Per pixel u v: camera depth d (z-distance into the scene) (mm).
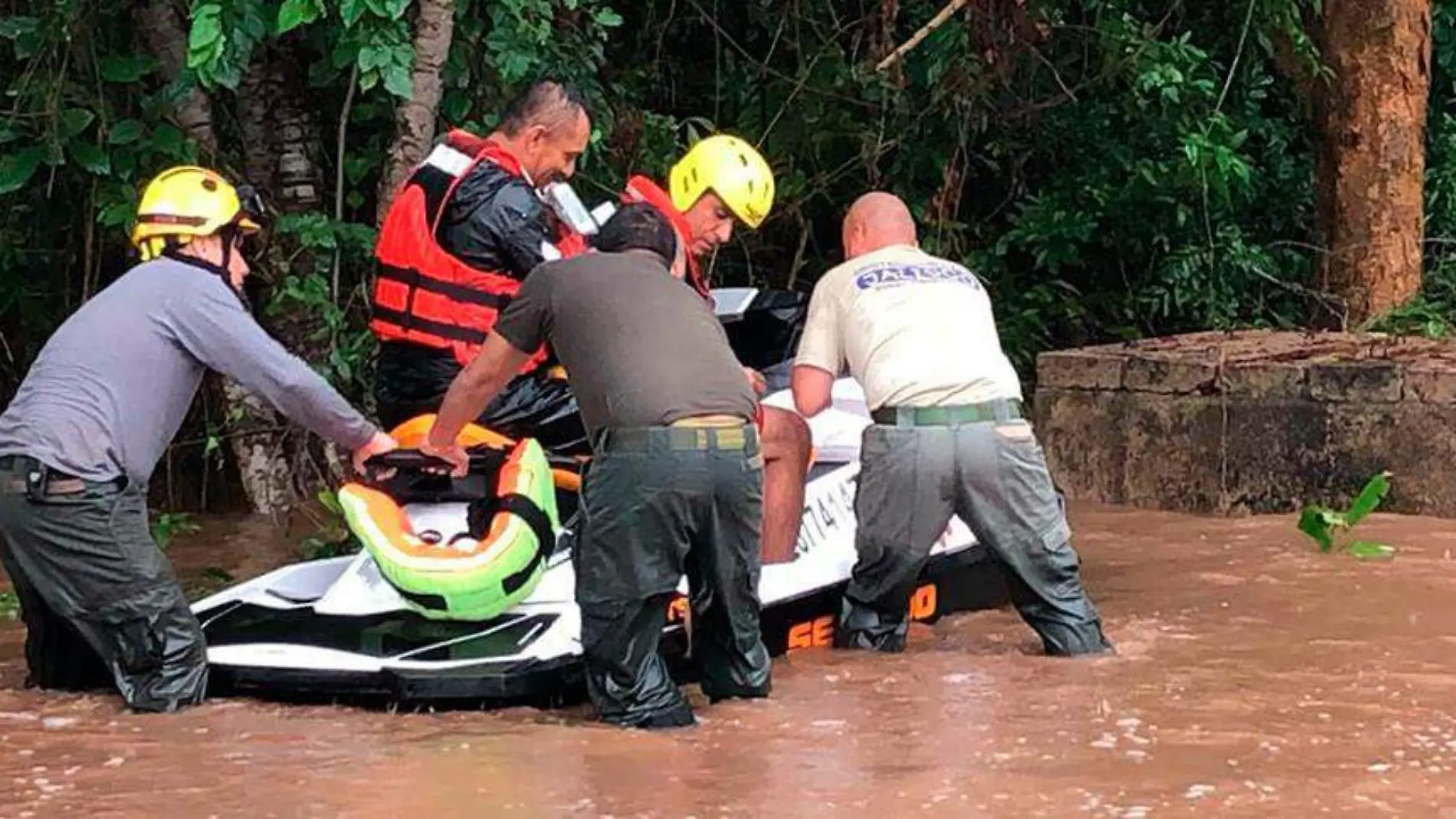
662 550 5750
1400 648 6785
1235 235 13758
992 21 12641
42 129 9781
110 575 5918
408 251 6754
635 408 5738
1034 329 13859
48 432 5871
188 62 9047
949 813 4832
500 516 6133
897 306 6789
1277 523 9711
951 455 6637
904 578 6797
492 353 5988
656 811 4855
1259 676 6379
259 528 10055
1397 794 4988
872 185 13258
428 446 6145
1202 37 14281
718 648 6094
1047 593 6742
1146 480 10438
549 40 10164
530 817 4809
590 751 5461
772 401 7449
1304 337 11297
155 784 5125
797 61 13438
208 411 10797
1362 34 12625
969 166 13922
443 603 6047
